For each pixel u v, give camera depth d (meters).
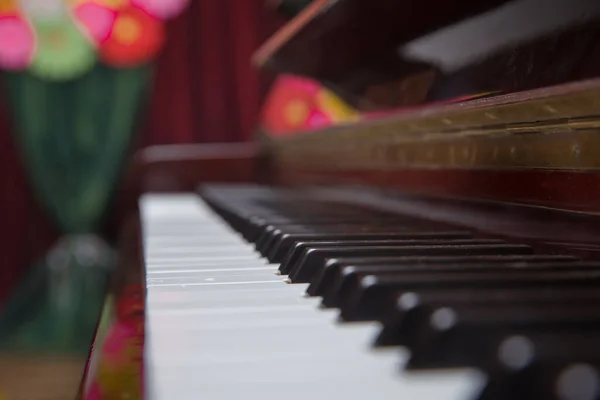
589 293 0.27
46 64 1.56
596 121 0.31
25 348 1.37
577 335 0.23
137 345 0.27
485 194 0.42
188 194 1.12
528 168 0.37
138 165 1.13
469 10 0.50
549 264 0.32
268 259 0.41
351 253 0.35
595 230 0.33
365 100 0.81
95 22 1.54
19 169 1.64
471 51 0.53
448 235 0.41
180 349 0.26
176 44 1.66
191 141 1.68
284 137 0.93
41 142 1.62
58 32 1.54
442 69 0.59
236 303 0.31
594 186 0.33
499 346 0.22
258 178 1.12
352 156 0.66
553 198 0.35
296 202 0.67
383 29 0.61
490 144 0.41
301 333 0.27
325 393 0.23
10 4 1.51
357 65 0.74
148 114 1.67
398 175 0.55
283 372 0.24
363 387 0.23
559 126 0.34
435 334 0.24
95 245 1.65
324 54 0.74
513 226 0.39
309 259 0.35
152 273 0.39
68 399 1.10
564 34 0.43
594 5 0.40
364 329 0.27
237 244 0.49
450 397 0.22
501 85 0.50
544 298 0.26
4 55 1.53
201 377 0.24
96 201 1.65
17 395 1.12
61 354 1.34
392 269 0.31
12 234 1.65
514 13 0.46
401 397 0.22
